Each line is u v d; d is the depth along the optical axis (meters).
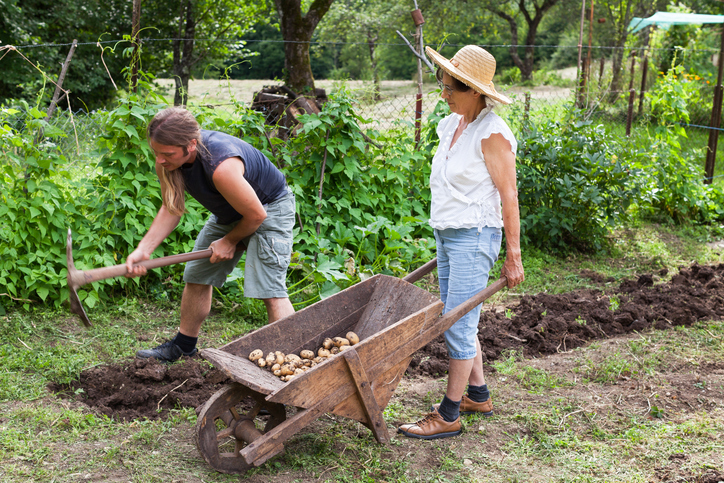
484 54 2.86
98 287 4.59
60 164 4.62
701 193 8.05
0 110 4.50
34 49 15.30
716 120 8.69
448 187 2.94
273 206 3.43
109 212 4.85
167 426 3.15
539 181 6.55
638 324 4.67
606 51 28.34
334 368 2.67
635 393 3.64
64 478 2.67
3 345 3.93
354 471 2.85
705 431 3.16
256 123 5.45
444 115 6.05
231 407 2.74
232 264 3.67
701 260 6.59
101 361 3.85
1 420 3.09
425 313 2.87
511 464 2.93
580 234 6.76
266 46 43.09
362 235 5.64
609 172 6.63
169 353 3.86
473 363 3.31
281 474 2.81
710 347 4.32
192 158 3.00
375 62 32.94
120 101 4.78
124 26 18.00
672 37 17.44
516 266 2.91
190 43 17.23
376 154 6.07
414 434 3.14
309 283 5.15
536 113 7.41
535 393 3.66
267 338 3.02
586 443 3.10
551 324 4.57
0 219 4.42
